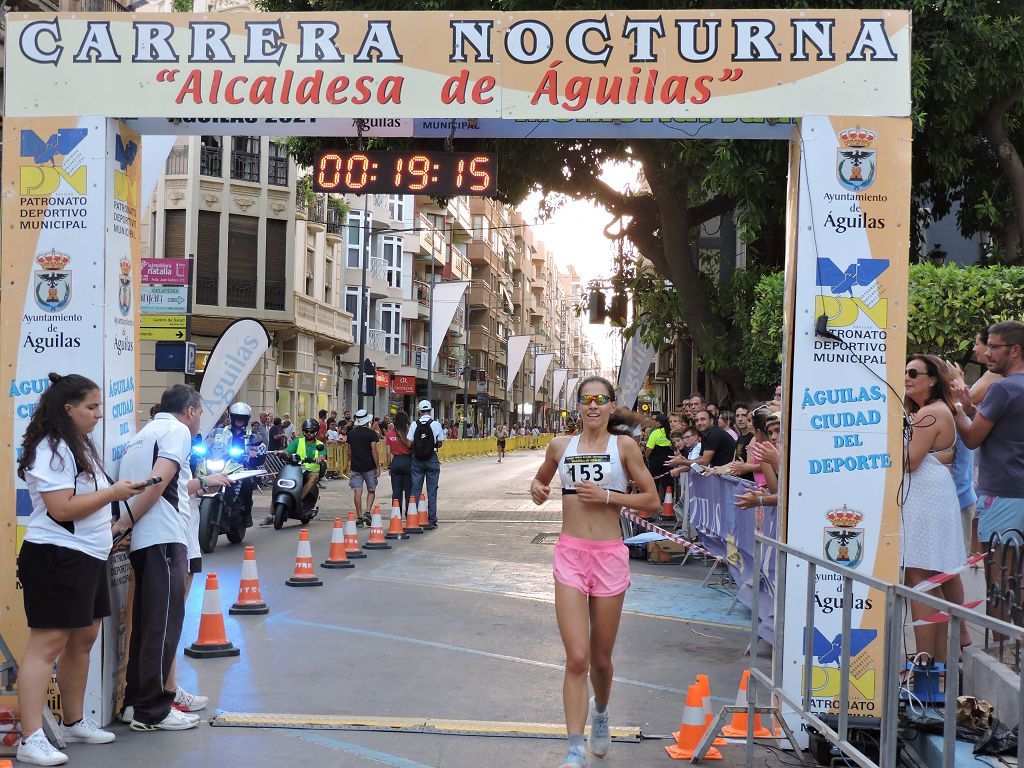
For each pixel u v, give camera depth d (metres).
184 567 6.03
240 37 6.03
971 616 3.31
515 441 81.06
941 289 10.77
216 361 14.95
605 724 5.55
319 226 43.00
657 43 5.89
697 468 12.43
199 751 5.51
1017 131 17.20
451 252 73.69
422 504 18.12
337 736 5.83
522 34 5.95
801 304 5.83
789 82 5.82
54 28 6.08
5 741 5.57
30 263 6.05
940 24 14.62
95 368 5.99
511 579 11.97
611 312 20.80
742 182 14.47
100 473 5.45
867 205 5.80
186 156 35.72
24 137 6.07
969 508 7.10
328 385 47.00
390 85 5.99
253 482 15.28
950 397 6.21
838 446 5.80
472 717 6.25
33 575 5.28
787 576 5.80
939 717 5.29
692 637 8.92
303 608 9.98
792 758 5.61
